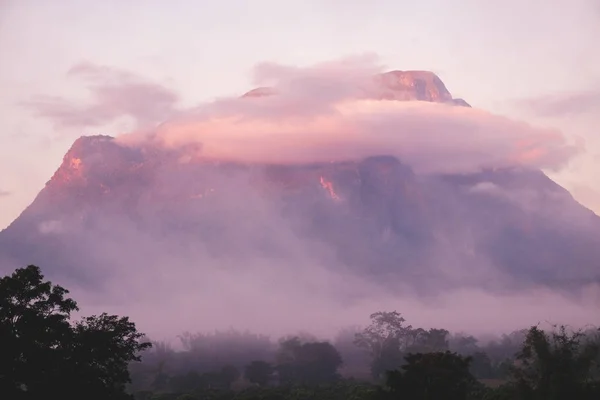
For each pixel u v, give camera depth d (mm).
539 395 80062
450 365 83812
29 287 70375
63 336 70375
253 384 183250
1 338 66188
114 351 73250
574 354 83250
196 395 151125
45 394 66938
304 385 160375
